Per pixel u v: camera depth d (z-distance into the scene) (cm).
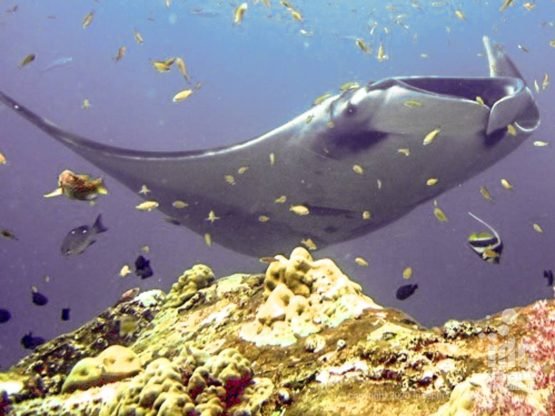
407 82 550
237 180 603
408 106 511
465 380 184
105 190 370
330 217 641
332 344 231
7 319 505
